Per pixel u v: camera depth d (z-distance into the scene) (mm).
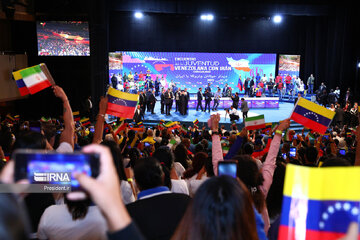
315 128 5598
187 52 30016
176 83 30219
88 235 2605
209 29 30312
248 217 1280
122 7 23641
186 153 6367
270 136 8250
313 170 1151
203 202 1264
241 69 30547
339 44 26203
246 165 2895
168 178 3664
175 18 29922
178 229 1335
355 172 1118
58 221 2602
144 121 22453
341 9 25281
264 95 29500
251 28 30641
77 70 22109
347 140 11086
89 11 21219
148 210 2369
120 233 994
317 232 1139
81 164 1096
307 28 30484
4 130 7078
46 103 22641
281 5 24141
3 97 19422
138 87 29125
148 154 7535
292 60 30562
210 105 27266
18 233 684
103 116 4578
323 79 29984
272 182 3545
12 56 20031
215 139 3604
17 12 20141
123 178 3498
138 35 29797
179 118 22984
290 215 1168
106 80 23156
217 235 1232
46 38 21641
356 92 26000
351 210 1112
